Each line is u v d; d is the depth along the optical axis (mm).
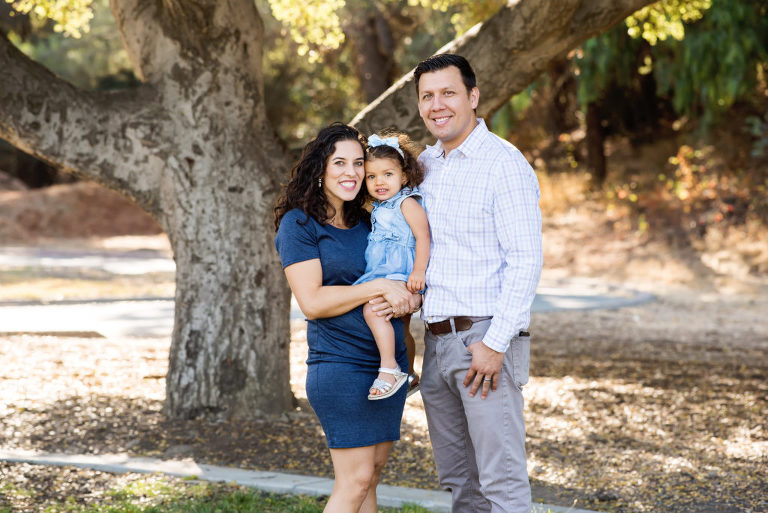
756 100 20500
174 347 5926
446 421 3568
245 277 5871
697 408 6762
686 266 16875
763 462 5258
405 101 5527
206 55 5762
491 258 3287
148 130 5707
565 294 15070
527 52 5234
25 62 5531
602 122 24219
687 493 4668
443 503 4305
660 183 20859
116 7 5918
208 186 5805
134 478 4703
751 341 10453
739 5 15953
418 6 17062
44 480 4617
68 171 5754
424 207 3408
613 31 17156
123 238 29484
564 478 4926
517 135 25094
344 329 3262
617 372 8359
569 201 21453
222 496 4406
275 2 7477
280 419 5863
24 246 26562
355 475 3293
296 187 3322
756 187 18641
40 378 7094
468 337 3299
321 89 26328
